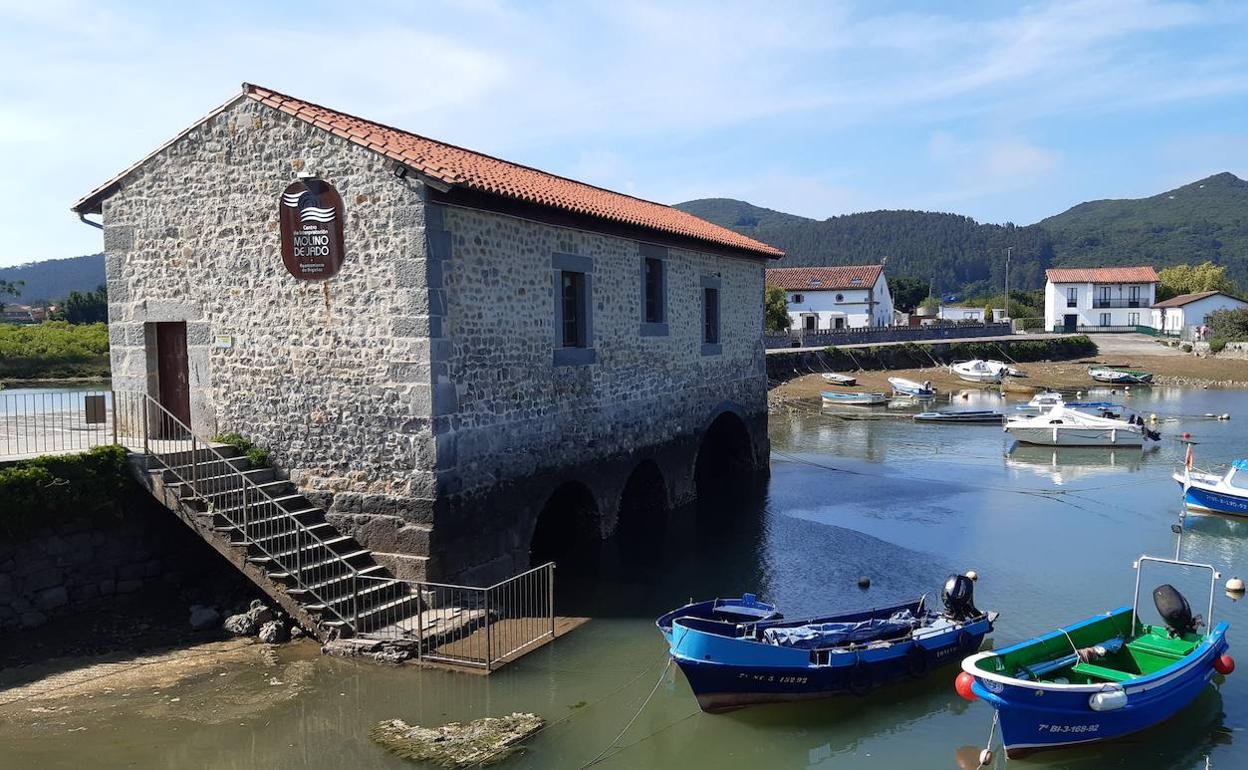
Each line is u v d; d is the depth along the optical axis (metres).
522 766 9.52
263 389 14.38
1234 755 10.34
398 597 13.20
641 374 19.20
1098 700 10.04
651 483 20.69
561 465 16.33
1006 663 10.66
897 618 12.62
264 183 14.06
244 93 14.04
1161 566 17.31
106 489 13.19
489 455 14.28
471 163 15.80
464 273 13.66
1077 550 18.52
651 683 11.69
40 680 11.25
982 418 38.91
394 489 13.34
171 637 12.64
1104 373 54.53
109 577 13.30
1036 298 109.75
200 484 13.38
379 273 13.23
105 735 9.94
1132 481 26.22
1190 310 77.25
